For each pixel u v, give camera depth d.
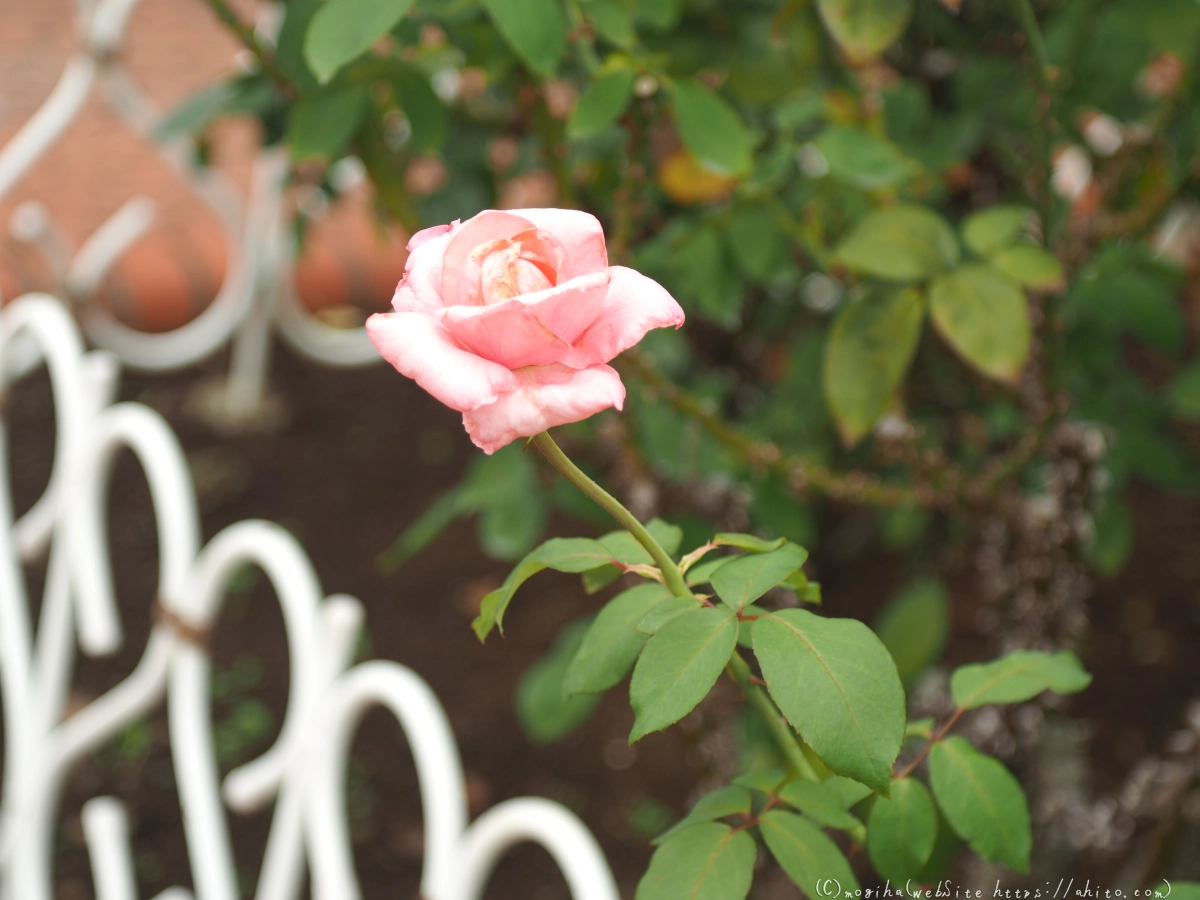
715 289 1.06
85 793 1.75
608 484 1.17
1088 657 1.82
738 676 0.68
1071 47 1.04
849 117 1.04
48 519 1.27
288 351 2.78
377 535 2.24
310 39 0.74
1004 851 0.67
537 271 0.60
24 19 4.22
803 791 0.66
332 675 0.87
